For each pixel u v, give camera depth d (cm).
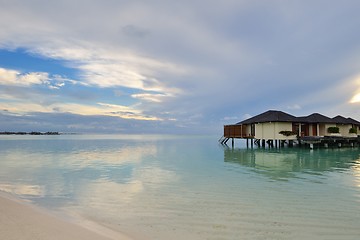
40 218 721
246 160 2333
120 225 722
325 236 654
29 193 1119
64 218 770
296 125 3791
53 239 568
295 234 664
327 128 3797
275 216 799
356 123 4197
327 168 1817
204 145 4994
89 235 615
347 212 836
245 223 740
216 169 1788
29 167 1941
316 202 952
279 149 3469
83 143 6172
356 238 644
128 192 1122
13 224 655
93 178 1469
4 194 1093
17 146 4728
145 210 862
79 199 1010
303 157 2536
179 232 675
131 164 2089
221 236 651
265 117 3609
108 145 5162
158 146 4738
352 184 1270
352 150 3222
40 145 5106
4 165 2055
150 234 659
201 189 1170
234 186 1228
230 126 4350
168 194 1079
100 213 832
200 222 748
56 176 1543
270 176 1498
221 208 882
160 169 1802
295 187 1205
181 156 2739
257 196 1039
